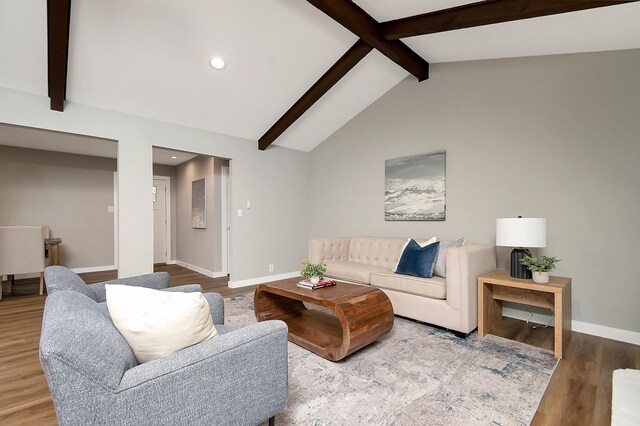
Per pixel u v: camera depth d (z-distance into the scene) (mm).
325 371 2064
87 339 908
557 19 2246
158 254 6855
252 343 1249
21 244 3959
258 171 4781
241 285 4598
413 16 2736
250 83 3512
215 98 3645
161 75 3150
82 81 3008
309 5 2693
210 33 2801
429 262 3021
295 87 3740
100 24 2531
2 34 2412
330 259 4133
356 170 4695
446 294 2748
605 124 2652
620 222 2586
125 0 2404
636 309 2520
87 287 1861
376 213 4434
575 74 2801
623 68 2578
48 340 854
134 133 3607
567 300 2451
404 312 3041
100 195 6008
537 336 2686
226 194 5605
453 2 2430
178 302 1182
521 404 1710
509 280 2529
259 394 1275
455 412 1641
